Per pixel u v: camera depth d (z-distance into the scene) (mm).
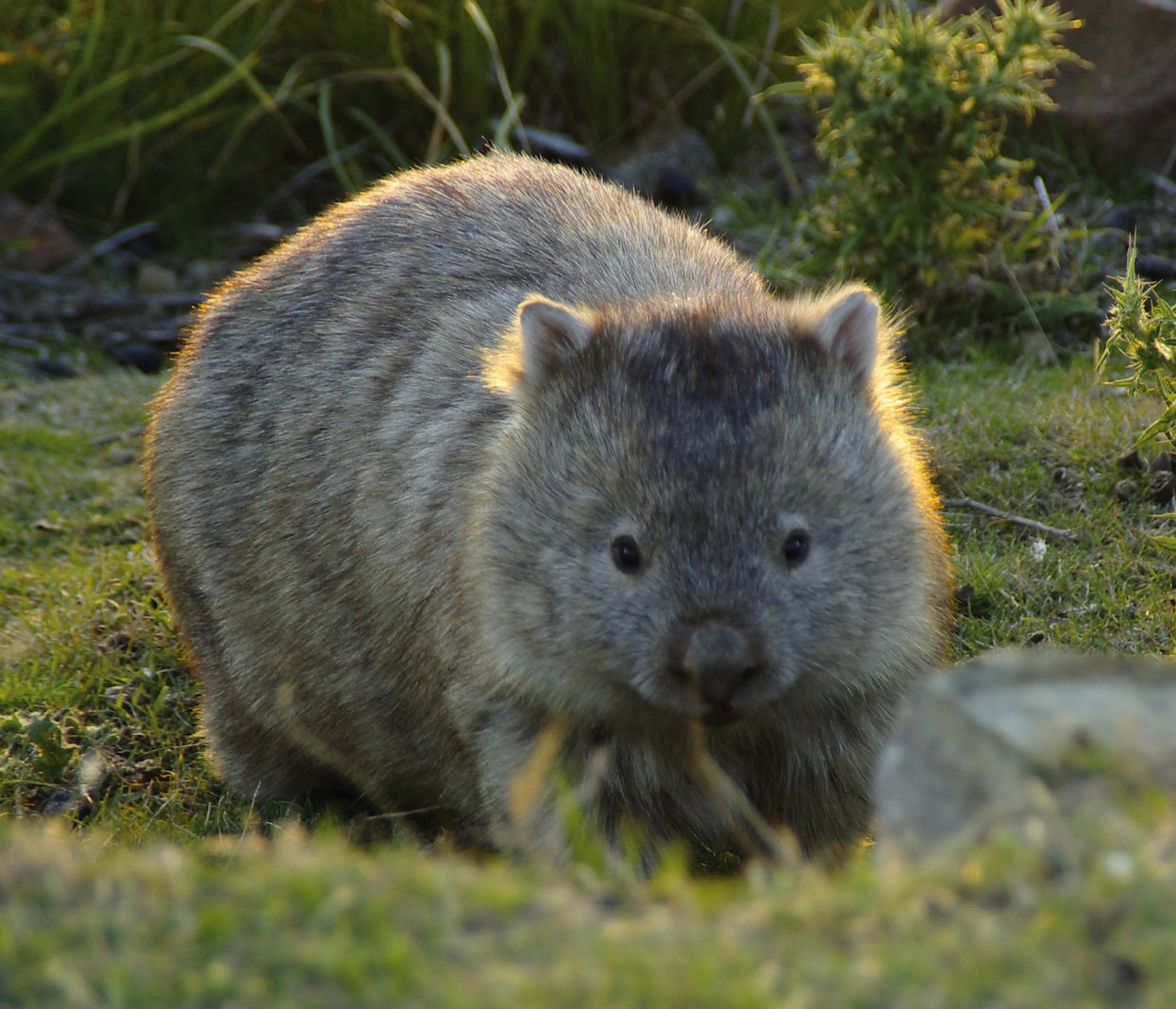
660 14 16656
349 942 3475
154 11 17203
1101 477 10391
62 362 15125
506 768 7180
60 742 9242
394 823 8602
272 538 8742
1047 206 13453
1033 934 3334
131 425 13445
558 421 6934
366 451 8242
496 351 7898
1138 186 14617
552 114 17391
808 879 3812
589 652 6664
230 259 16953
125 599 10797
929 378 12297
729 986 3240
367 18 16922
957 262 12945
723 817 7457
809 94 14039
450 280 8727
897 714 7039
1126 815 3650
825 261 13242
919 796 4172
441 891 3689
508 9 16984
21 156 17000
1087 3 14805
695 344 6930
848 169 13195
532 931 3553
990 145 13672
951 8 15328
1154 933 3277
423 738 8102
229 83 16328
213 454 9250
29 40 17016
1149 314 10273
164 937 3555
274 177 17594
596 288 8438
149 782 9266
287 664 8773
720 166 16703
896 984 3236
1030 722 4062
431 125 17281
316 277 9273
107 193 17375
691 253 8961
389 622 7977
